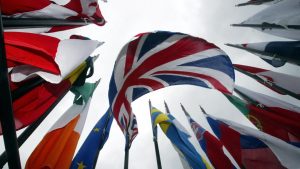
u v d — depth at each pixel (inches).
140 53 295.1
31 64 202.7
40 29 287.3
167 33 287.6
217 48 295.4
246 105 408.8
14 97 234.4
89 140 293.1
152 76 308.2
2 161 177.9
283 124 384.8
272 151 337.4
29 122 234.7
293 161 330.0
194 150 335.9
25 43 200.5
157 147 339.9
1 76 119.4
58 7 296.4
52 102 251.1
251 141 348.8
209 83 299.6
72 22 311.3
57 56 215.6
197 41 293.3
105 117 311.4
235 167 353.1
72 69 211.0
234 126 358.9
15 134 131.6
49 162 248.7
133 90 309.6
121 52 286.7
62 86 263.7
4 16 256.8
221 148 364.2
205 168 321.4
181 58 304.7
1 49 118.0
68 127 273.4
